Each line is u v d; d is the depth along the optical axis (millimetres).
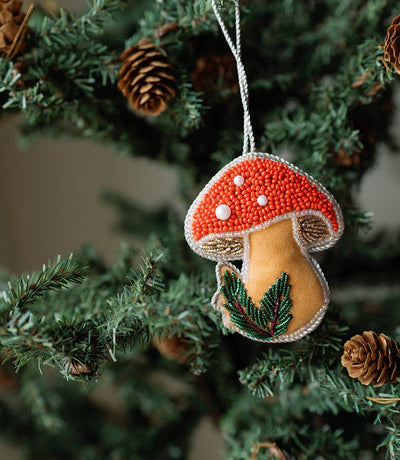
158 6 513
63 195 1023
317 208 454
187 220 461
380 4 510
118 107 550
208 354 516
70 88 513
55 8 542
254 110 564
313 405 533
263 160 457
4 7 478
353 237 566
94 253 589
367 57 495
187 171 591
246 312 455
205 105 537
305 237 456
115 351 470
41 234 1028
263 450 525
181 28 509
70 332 455
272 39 591
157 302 499
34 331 431
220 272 463
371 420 555
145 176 991
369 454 561
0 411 711
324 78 597
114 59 512
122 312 469
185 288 523
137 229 698
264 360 494
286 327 454
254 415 581
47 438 701
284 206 449
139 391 680
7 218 1007
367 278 632
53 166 1011
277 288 449
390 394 466
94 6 497
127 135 564
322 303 454
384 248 623
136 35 523
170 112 524
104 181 1013
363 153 534
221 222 451
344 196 532
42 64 498
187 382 625
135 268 496
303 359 485
